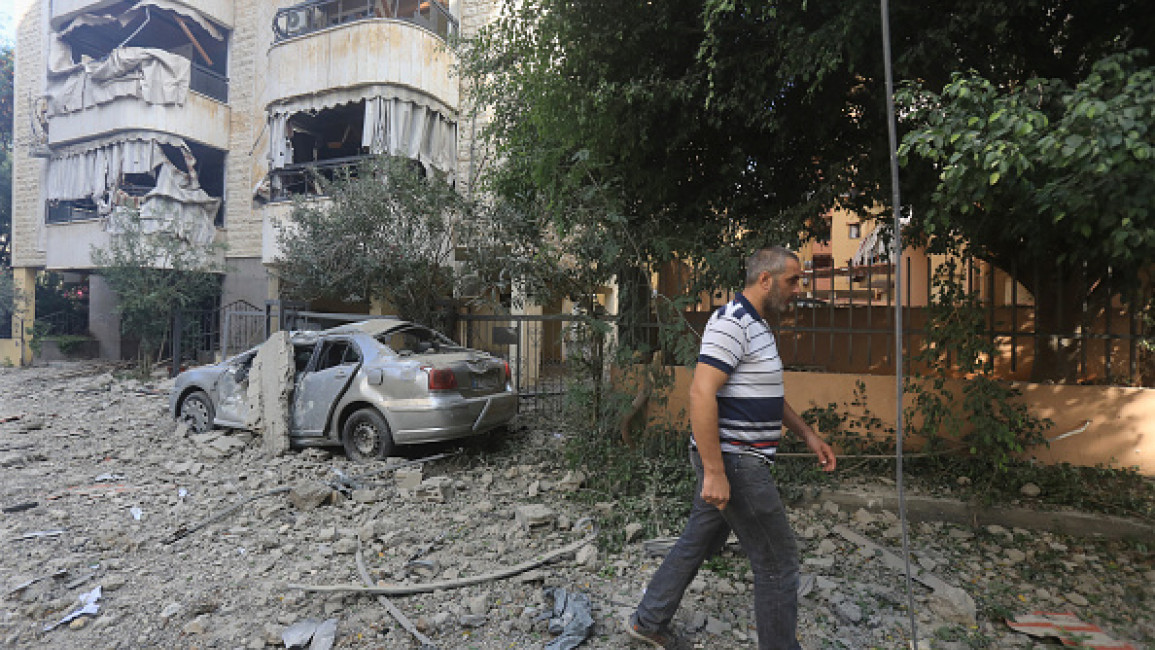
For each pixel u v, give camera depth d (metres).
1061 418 4.76
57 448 6.53
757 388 2.43
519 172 5.81
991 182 2.65
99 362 15.70
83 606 3.21
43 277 18.94
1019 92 2.97
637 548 3.85
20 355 16.19
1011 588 3.32
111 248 12.68
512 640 2.88
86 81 14.33
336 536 4.11
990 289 5.16
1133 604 3.14
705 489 2.33
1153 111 2.36
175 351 12.66
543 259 6.03
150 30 15.69
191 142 14.38
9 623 3.07
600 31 4.43
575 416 5.79
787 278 2.55
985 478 4.58
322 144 14.04
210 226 14.40
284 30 13.53
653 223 5.21
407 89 11.41
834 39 3.49
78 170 14.80
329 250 8.48
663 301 5.12
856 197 5.02
